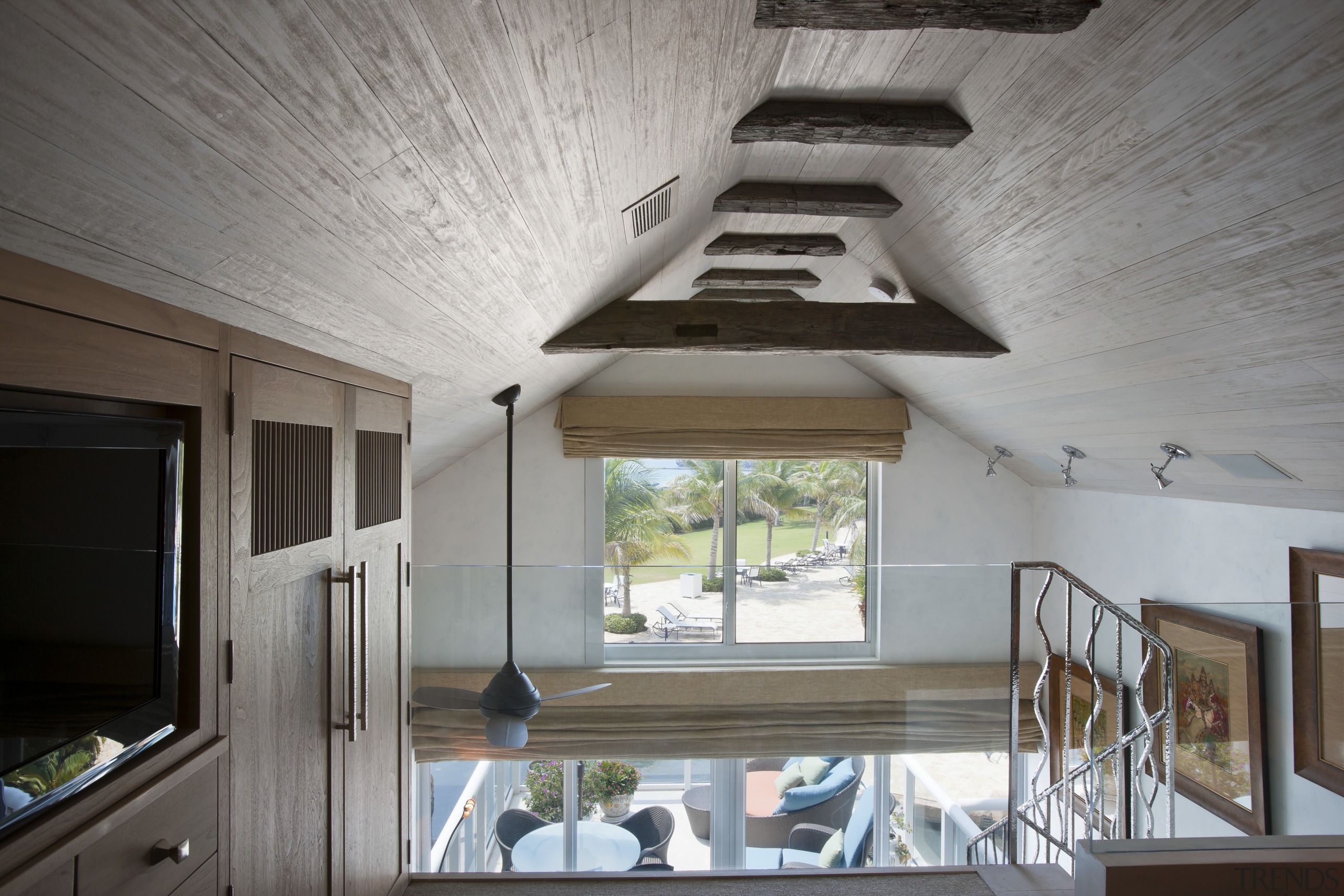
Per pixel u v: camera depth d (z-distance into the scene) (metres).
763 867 3.13
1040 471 4.77
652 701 3.13
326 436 1.89
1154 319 2.50
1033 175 2.17
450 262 1.82
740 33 1.60
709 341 3.46
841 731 3.13
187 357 1.28
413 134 1.21
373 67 1.00
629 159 1.91
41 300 0.95
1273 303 2.09
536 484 4.98
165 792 1.22
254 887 1.54
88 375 1.04
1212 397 2.77
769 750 3.14
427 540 4.95
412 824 3.01
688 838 3.15
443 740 3.07
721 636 3.15
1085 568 4.65
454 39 1.05
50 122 0.77
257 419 1.53
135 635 1.15
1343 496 2.89
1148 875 2.01
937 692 3.11
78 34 0.70
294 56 0.90
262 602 1.56
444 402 3.19
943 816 3.09
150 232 1.04
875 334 3.49
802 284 4.25
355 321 1.81
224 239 1.17
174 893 1.25
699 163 2.27
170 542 1.24
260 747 1.56
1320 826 2.67
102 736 1.07
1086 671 2.73
